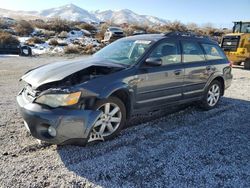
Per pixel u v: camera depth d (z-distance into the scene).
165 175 3.40
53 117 3.62
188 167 3.60
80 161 3.67
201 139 4.53
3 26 37.81
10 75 10.84
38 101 3.79
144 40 5.20
